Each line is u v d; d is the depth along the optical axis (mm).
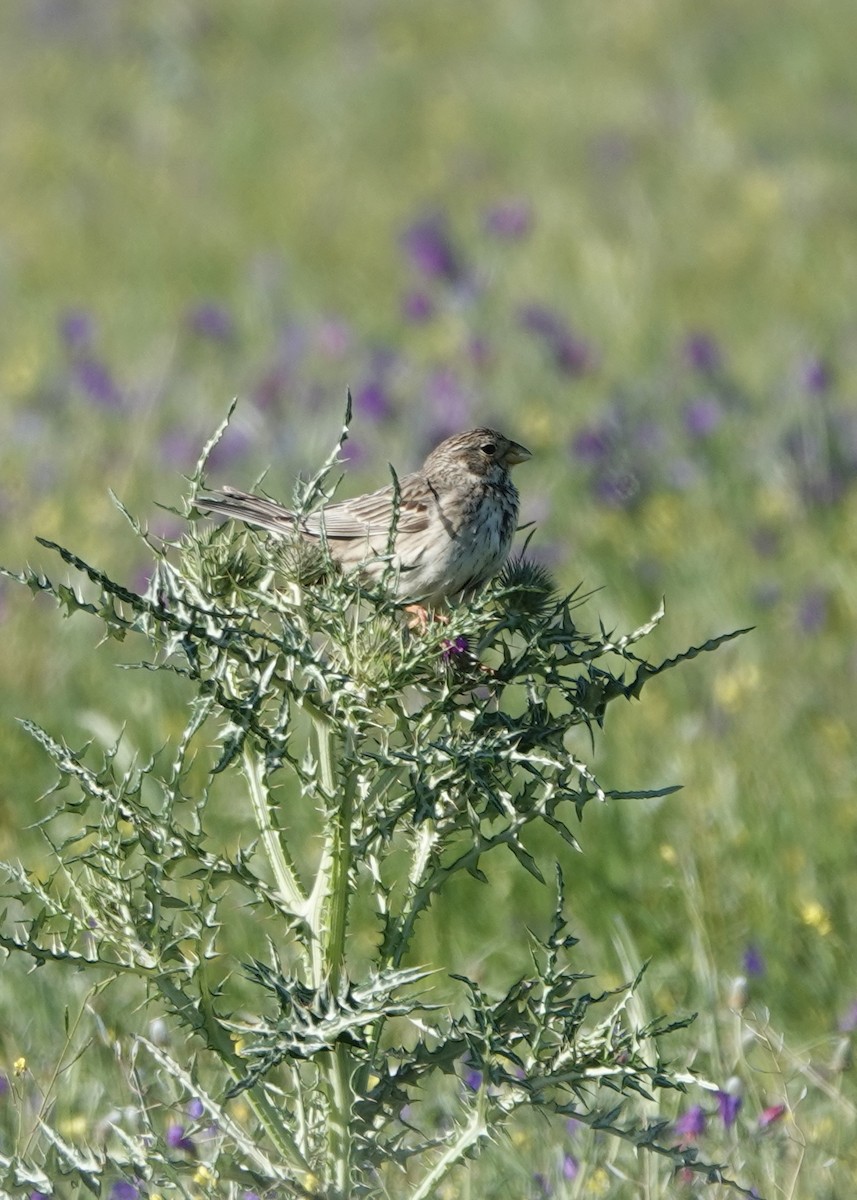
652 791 5988
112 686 13031
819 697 12969
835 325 24422
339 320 23312
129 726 12219
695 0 46906
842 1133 7535
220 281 28281
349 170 35750
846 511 16969
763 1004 8992
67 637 13734
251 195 33969
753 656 13797
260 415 19734
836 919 9797
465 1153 5938
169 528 16031
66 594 5711
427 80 43250
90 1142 7316
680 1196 6887
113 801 5922
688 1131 7328
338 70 44875
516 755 5770
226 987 8922
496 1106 5961
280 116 40562
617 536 16625
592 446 18219
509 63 44719
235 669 6148
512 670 6141
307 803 10891
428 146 37250
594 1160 7094
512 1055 5895
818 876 10320
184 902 5969
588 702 6102
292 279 28031
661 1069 5949
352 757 5773
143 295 27422
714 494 17328
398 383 21219
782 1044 7910
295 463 18250
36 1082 7793
